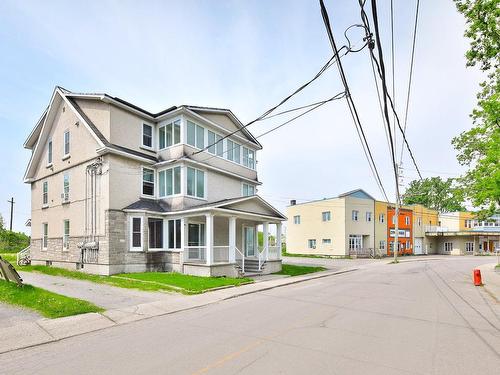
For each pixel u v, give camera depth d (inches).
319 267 958.4
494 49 419.8
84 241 702.5
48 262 823.7
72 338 263.1
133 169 721.6
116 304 388.5
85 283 550.3
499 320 316.2
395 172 559.5
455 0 426.0
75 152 759.1
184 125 746.8
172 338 256.5
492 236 2059.5
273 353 217.6
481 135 741.3
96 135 677.3
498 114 594.6
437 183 2802.7
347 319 314.8
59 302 374.9
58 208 804.0
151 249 707.4
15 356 222.8
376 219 1672.0
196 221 751.1
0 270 508.1
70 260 741.3
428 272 850.8
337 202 1555.1
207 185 799.7
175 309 368.2
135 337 261.9
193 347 232.7
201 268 636.7
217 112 844.0
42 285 520.1
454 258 1608.0
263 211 792.9
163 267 717.3
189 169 746.2
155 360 208.5
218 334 265.1
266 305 390.9
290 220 1781.5
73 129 773.9
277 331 272.1
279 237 829.8
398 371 187.2
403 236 1850.4
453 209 2711.6
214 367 194.7
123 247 666.8
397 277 726.5
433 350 224.1
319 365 196.1
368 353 217.2
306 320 310.7
